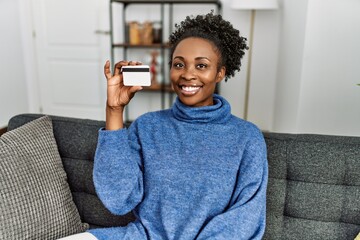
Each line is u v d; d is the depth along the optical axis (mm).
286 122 2672
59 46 3602
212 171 973
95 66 3584
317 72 2219
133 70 921
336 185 1070
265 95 3320
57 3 3486
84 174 1257
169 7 3281
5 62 3346
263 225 963
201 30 1054
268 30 3162
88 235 972
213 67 1030
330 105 2219
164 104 3525
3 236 1001
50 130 1256
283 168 1110
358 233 1033
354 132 2176
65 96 3748
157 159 1010
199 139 1014
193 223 938
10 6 3377
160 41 3283
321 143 1104
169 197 971
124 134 961
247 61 3268
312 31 2174
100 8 3420
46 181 1122
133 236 961
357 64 2088
